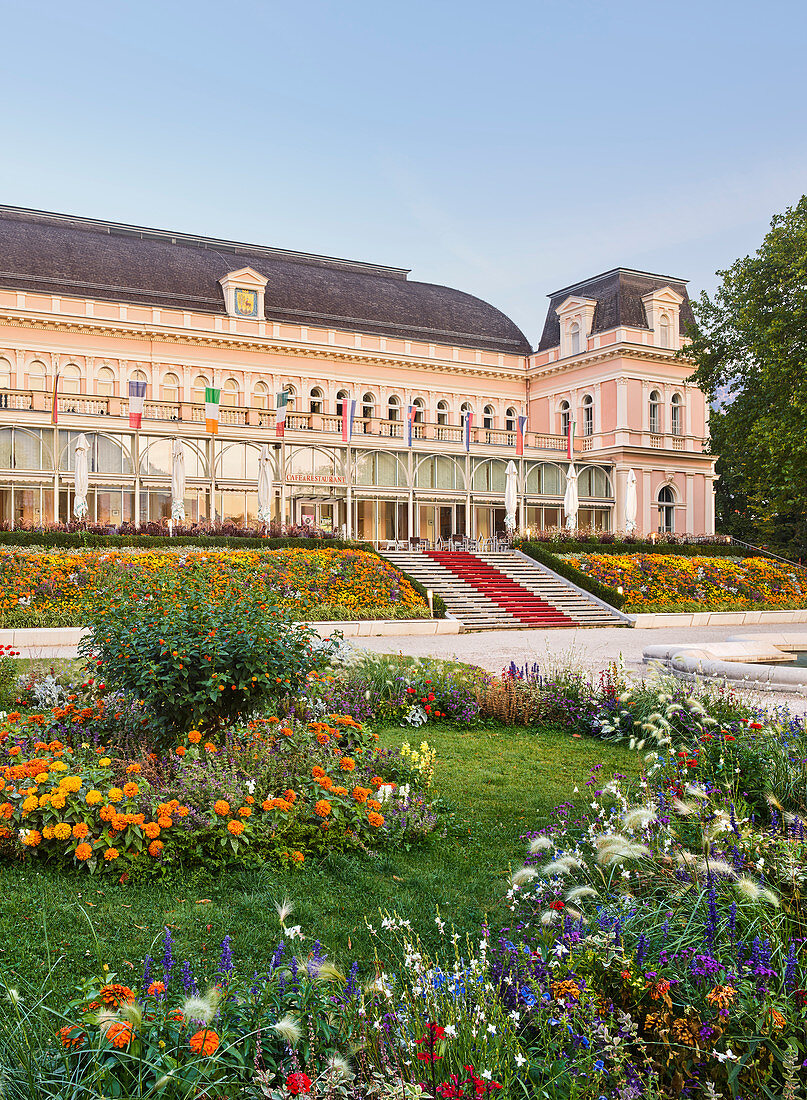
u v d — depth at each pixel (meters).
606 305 51.94
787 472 31.95
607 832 5.84
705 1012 3.66
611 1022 3.56
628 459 49.53
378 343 50.84
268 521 34.97
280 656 8.35
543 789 8.72
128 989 3.62
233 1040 3.59
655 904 4.68
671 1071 3.51
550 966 4.01
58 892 5.75
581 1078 3.42
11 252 43.28
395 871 6.52
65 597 23.17
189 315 45.38
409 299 55.75
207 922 5.46
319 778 7.21
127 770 7.13
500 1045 3.48
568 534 41.03
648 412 51.00
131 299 44.91
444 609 28.22
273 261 52.88
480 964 3.98
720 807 6.53
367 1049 3.46
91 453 36.38
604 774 9.23
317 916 5.64
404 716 12.06
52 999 4.41
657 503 51.06
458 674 13.63
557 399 54.28
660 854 5.09
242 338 46.34
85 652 9.26
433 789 8.65
